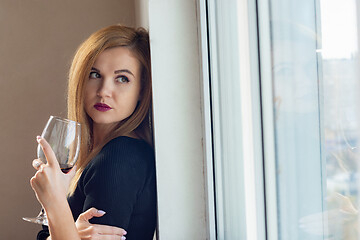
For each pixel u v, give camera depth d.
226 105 1.26
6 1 2.63
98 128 1.63
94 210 1.42
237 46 1.11
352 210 0.57
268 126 0.90
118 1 2.66
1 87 2.65
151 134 1.63
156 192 1.53
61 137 1.34
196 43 1.48
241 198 1.15
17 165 2.68
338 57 0.59
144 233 1.55
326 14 0.62
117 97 1.56
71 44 2.66
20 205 2.70
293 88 0.76
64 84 2.67
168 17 1.48
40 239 1.64
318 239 0.69
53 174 1.28
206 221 1.50
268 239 0.94
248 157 1.06
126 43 1.57
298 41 0.73
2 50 2.64
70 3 2.65
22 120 2.67
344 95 0.58
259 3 0.92
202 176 1.50
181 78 1.49
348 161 0.57
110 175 1.45
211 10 1.37
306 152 0.72
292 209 0.80
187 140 1.50
